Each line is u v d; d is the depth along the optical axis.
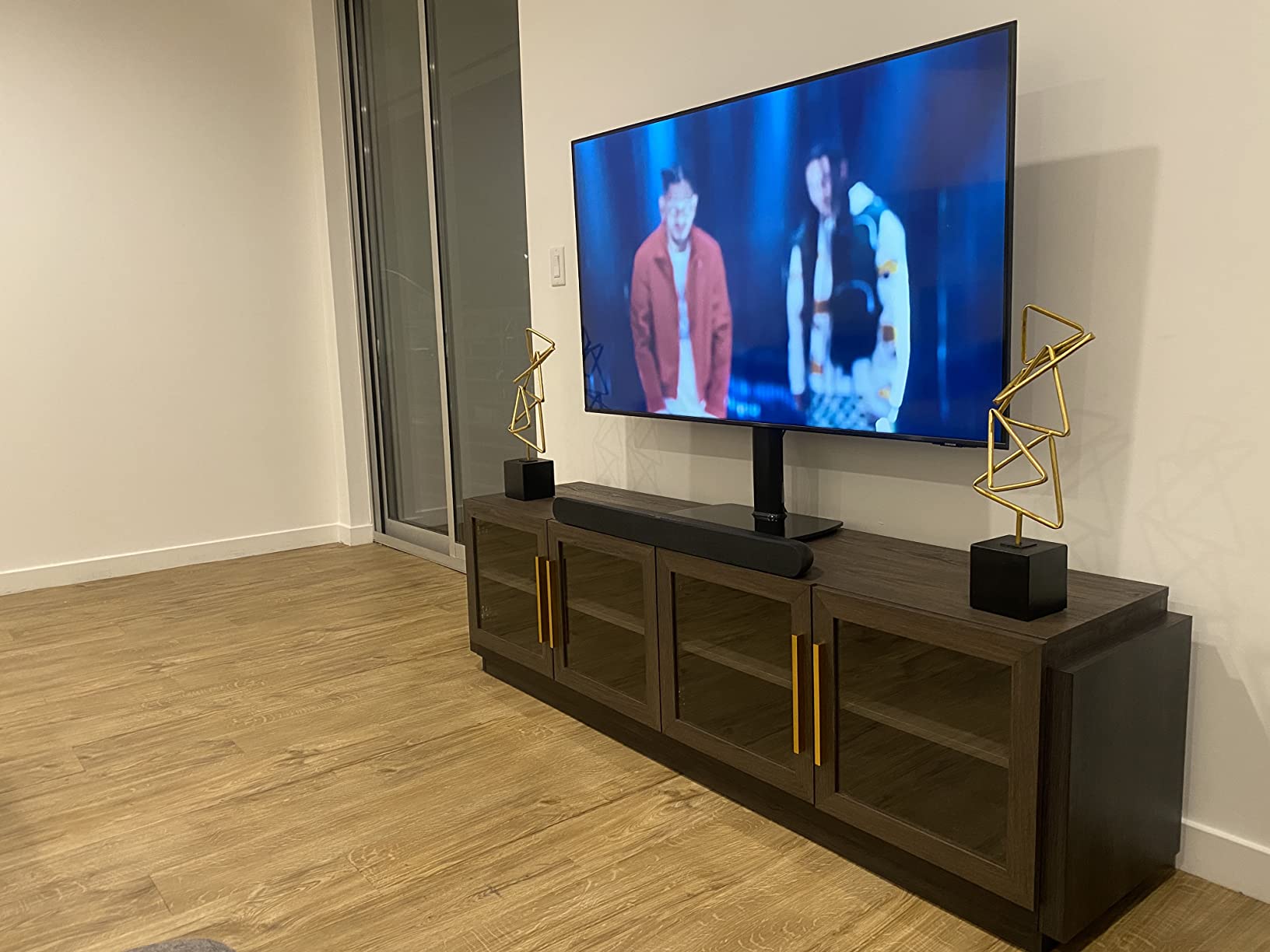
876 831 1.86
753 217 2.27
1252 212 1.67
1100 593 1.78
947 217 1.88
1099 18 1.82
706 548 2.13
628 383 2.76
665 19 2.72
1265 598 1.72
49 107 4.07
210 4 4.42
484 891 1.89
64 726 2.74
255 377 4.70
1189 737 1.84
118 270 4.29
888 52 2.18
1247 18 1.64
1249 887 1.78
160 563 4.49
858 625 1.83
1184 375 1.78
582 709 2.69
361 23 4.45
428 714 2.76
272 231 4.68
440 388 4.20
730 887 1.88
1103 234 1.86
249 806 2.26
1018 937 1.68
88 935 1.79
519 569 2.80
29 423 4.14
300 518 4.90
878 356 2.05
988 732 1.64
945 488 2.19
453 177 3.92
